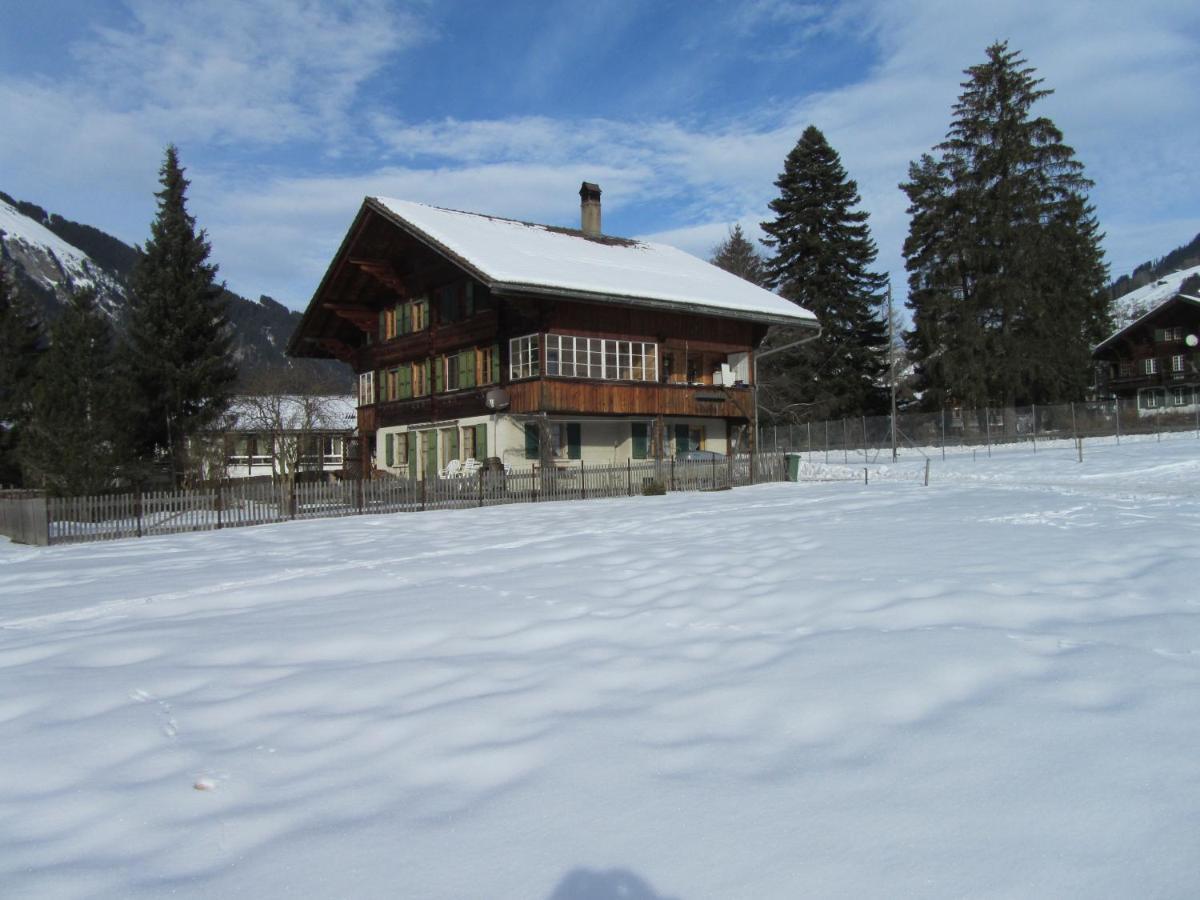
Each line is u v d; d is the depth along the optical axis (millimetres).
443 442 36250
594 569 10672
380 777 4473
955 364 57406
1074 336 57656
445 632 7602
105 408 27719
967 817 3518
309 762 4758
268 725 5414
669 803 3877
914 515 14594
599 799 3979
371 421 41656
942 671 5375
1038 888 2988
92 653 7543
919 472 31984
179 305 38781
